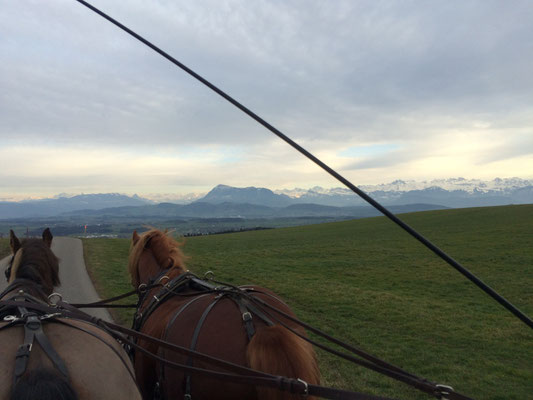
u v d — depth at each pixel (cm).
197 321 374
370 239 4922
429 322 1501
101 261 2975
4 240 4431
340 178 281
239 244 5216
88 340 300
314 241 5138
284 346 304
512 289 2164
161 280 511
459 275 2569
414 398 822
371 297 1939
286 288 2161
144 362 438
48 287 440
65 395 233
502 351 1198
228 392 332
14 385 238
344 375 933
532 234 4053
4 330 291
